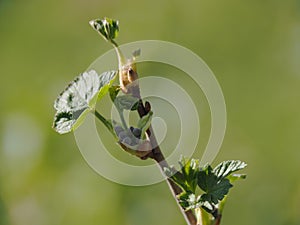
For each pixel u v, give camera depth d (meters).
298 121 1.33
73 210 1.28
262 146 1.33
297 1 1.41
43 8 1.49
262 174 1.32
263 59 1.39
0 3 1.55
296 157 1.32
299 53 1.39
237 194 1.29
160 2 1.43
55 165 1.32
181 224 1.24
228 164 0.43
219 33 1.41
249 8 1.42
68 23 1.46
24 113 1.40
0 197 1.32
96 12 1.46
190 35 1.41
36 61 1.45
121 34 1.42
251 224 1.28
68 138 1.32
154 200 1.25
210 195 0.43
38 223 1.30
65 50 1.44
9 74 1.45
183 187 0.43
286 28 1.41
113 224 1.25
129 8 1.43
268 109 1.36
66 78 1.43
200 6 1.42
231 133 1.34
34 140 1.35
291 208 1.29
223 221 1.29
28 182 1.31
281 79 1.38
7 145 1.36
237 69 1.39
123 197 1.25
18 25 1.48
